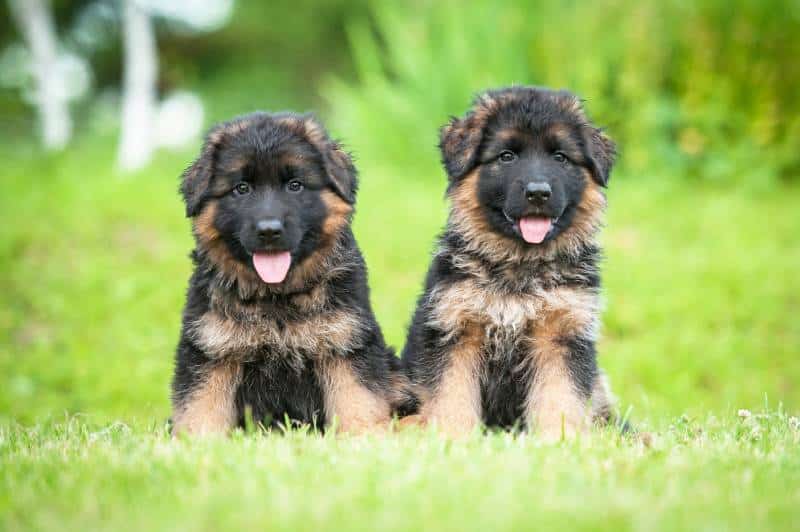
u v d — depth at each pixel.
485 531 4.10
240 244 6.23
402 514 4.26
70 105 30.22
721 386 10.48
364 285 6.51
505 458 5.07
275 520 4.18
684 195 15.73
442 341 6.49
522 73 17.58
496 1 18.12
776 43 16.66
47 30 22.58
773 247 13.54
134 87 19.61
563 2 17.75
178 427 6.14
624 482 4.76
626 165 16.69
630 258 13.12
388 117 18.84
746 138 16.41
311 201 6.32
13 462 5.13
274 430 6.29
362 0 31.20
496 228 6.61
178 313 11.88
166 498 4.49
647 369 10.55
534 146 6.62
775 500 4.54
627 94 16.64
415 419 6.37
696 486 4.71
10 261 13.06
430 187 16.88
